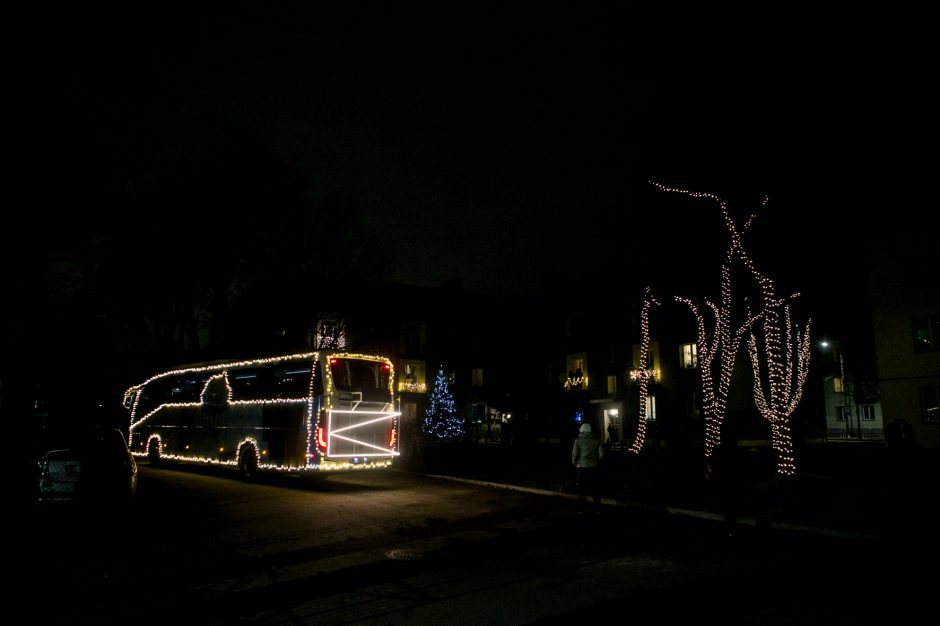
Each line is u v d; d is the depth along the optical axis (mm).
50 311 19375
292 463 17047
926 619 6195
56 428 17125
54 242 16172
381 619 6598
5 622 6781
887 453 7555
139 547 10227
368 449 17188
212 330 27750
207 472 22219
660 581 7754
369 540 10531
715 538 10320
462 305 54000
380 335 29844
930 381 27953
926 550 7219
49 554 9758
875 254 30219
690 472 15875
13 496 12562
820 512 11844
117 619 6859
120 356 31281
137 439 24609
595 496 13258
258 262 25062
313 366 17062
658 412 28875
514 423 32812
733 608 6641
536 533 10961
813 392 35250
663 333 40844
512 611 6715
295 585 8008
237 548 10117
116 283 20672
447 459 26188
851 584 7453
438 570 8539
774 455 23797
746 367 28500
